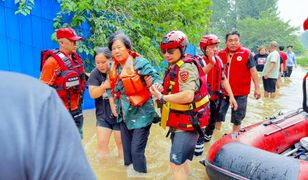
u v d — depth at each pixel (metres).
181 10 7.94
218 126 5.86
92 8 6.51
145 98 3.68
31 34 6.05
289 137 4.04
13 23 5.79
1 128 0.69
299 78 18.28
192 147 3.31
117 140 4.43
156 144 5.11
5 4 5.66
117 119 3.97
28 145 0.70
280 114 4.59
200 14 8.42
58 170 0.72
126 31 6.71
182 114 3.21
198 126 3.22
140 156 3.86
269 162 2.99
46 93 0.78
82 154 0.78
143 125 3.77
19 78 0.78
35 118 0.73
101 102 4.35
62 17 6.36
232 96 4.94
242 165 3.12
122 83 3.71
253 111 7.86
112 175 3.94
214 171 3.33
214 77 4.82
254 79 5.18
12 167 0.68
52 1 6.31
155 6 7.61
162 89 3.30
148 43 7.00
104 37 6.57
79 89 3.65
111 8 6.97
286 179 2.78
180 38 3.11
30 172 0.69
